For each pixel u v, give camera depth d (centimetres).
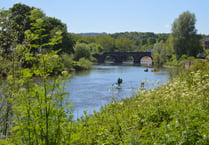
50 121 380
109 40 15838
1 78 470
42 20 393
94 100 1997
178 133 437
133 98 1180
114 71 5128
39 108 375
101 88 2672
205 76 1034
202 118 527
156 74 4388
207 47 10738
